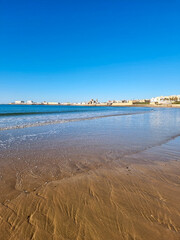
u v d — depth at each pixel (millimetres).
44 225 2373
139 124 15758
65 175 4219
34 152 6398
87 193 3258
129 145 7605
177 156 5941
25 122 16875
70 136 9703
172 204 2863
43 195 3191
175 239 2082
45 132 11039
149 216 2537
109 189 3422
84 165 5004
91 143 7977
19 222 2430
